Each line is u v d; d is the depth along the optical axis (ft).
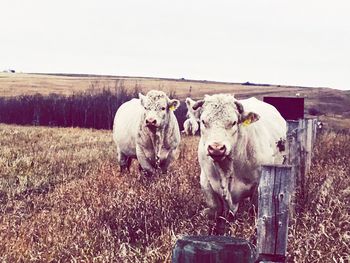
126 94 158.92
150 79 398.21
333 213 24.93
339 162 46.55
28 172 49.73
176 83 360.07
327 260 20.13
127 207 29.09
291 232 22.27
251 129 26.66
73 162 56.54
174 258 13.07
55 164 54.80
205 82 382.01
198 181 34.50
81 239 24.57
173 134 42.98
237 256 12.83
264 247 15.69
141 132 42.39
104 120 151.43
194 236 13.48
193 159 46.85
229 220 26.73
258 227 15.74
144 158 42.93
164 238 23.54
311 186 29.09
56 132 106.01
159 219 27.37
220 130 24.61
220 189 26.48
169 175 36.91
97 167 49.96
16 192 41.45
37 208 34.22
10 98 172.86
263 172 15.64
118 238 24.90
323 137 69.92
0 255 22.35
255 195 27.32
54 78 363.56
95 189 35.47
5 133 97.40
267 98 40.29
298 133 27.35
